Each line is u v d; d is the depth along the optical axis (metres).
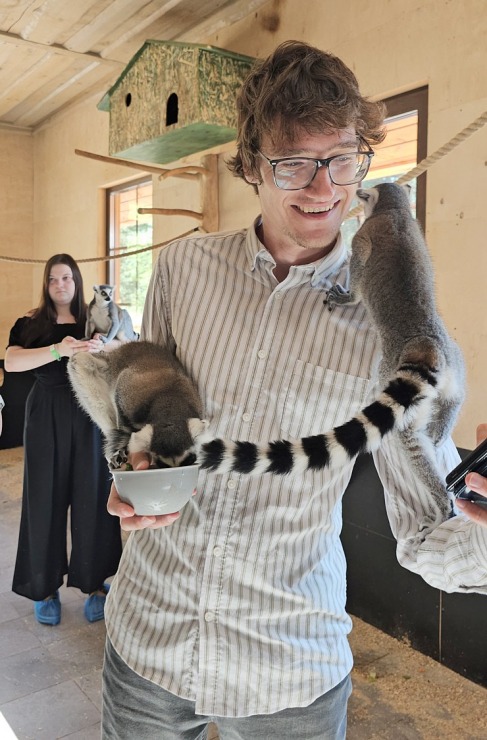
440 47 3.81
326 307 1.61
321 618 1.58
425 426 1.76
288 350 1.59
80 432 4.05
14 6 6.09
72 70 7.76
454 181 3.72
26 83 8.30
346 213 1.58
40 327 4.35
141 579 1.64
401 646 3.87
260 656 1.50
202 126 4.79
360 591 4.17
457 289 3.73
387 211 2.41
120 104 5.63
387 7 4.14
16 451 8.73
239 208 5.55
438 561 1.52
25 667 3.62
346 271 1.67
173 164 6.58
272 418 1.58
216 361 1.63
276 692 1.51
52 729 3.09
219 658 1.51
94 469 4.07
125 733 1.61
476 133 3.59
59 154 9.56
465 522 1.52
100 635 3.98
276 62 1.54
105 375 2.24
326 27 4.62
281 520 1.55
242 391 1.60
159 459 1.48
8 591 4.57
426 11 3.89
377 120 1.64
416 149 4.12
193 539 1.56
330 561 1.65
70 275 4.38
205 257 1.71
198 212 5.96
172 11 5.81
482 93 3.59
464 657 3.54
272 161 1.48
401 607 3.90
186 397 1.64
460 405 1.98
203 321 1.66
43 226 10.19
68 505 4.14
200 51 4.65
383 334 1.93
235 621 1.52
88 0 5.85
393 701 3.31
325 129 1.44
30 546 4.05
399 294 2.01
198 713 1.51
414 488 1.67
